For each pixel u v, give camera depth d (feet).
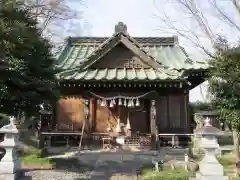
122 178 30.73
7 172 25.30
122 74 51.96
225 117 32.50
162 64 53.16
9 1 28.04
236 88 30.89
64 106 57.98
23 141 44.04
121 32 54.13
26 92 31.37
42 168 35.99
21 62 31.45
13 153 26.73
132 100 50.98
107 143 53.01
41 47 34.12
